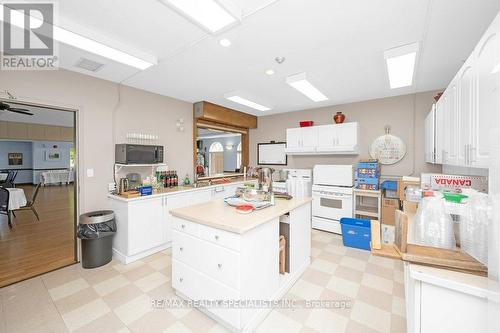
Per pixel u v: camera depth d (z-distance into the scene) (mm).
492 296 790
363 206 3939
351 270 2557
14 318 1783
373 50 2174
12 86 2287
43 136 8172
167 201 3125
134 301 2004
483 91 1174
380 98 3859
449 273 995
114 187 3078
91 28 1832
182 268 1973
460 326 951
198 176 4629
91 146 2867
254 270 1709
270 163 5281
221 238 1661
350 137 3783
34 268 2578
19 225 4141
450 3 1510
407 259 1101
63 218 4590
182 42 2051
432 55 2262
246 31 1859
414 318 1046
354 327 1700
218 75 2842
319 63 2471
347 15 1651
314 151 4129
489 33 1082
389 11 1603
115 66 2553
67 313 1846
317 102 4141
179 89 3420
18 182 9727
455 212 1300
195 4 1417
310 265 2678
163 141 3734
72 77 2691
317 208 3967
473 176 2105
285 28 1816
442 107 2217
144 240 2852
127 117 3238
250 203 2176
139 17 1690
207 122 4512
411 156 3648
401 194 3088
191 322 1754
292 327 1712
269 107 4359
